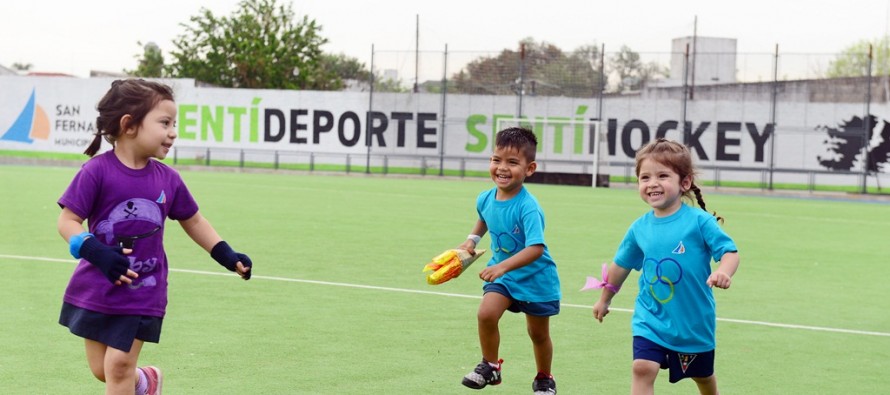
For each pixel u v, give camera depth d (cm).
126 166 483
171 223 1725
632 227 554
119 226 477
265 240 1539
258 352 748
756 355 792
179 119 4469
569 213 2302
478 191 3050
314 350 762
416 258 1360
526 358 753
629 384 682
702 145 3953
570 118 4078
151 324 487
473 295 1045
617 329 877
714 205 2853
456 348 781
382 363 723
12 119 4622
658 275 532
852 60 5141
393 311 940
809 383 702
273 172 4259
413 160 4244
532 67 4125
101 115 477
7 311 884
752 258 1493
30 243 1419
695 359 533
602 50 4059
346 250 1435
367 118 4288
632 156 4022
